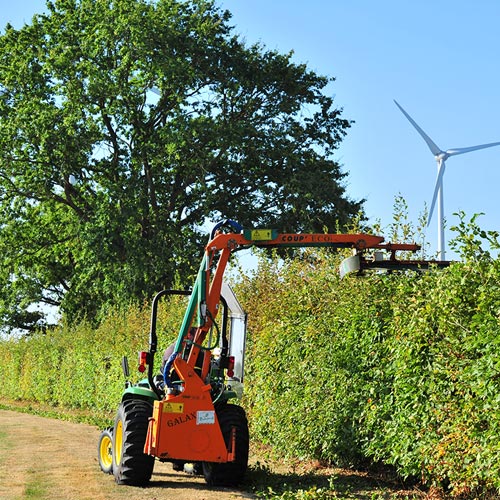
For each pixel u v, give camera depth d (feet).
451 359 32.09
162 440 39.52
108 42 150.71
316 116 166.50
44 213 180.14
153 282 146.61
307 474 44.29
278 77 158.51
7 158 154.10
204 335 40.70
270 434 53.31
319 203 151.94
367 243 40.42
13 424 88.38
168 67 145.07
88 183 161.48
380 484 41.39
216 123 149.28
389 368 37.58
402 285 36.60
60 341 123.44
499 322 28.96
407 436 35.68
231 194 164.14
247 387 58.44
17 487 40.32
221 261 40.37
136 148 153.28
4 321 202.49
